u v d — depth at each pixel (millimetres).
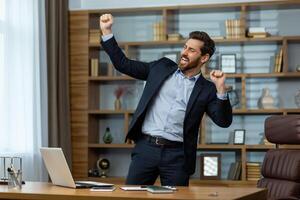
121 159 6656
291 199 3938
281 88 6312
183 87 3471
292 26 6348
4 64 5293
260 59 6391
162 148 3398
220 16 6504
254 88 6379
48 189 2840
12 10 5430
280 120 4465
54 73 5984
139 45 6457
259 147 5973
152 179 3480
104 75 6539
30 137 5559
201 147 6078
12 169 2980
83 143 6383
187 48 3406
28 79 5586
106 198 2521
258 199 2779
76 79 6434
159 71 3518
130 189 2797
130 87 6695
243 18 6145
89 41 6449
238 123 6367
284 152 4371
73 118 6422
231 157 6332
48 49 5961
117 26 6781
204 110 3463
